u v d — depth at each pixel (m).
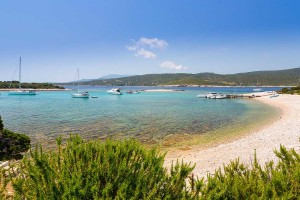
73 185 4.47
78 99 112.25
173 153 22.66
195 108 67.62
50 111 61.09
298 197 5.53
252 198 5.38
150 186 4.92
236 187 5.52
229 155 20.14
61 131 34.00
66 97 128.50
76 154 5.16
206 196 5.14
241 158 18.61
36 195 4.50
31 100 106.25
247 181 6.09
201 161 18.88
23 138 15.77
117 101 98.69
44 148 23.64
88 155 5.16
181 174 5.26
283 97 99.81
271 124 38.94
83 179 4.66
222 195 5.39
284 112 55.41
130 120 44.41
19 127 37.41
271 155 18.25
